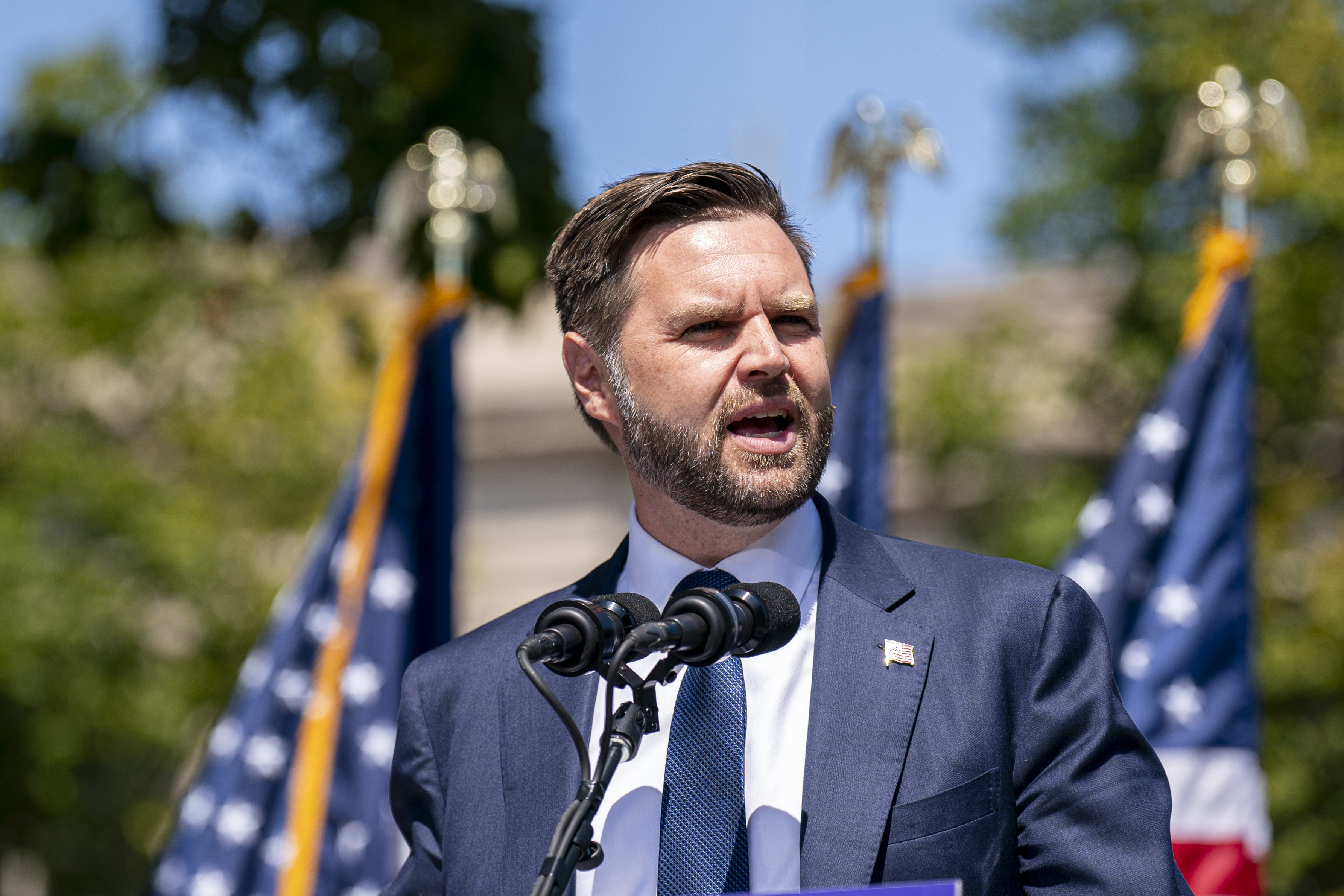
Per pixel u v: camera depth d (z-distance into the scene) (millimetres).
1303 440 45906
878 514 19531
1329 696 43469
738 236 8664
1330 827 42750
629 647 7152
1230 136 20234
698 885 8023
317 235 27359
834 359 19953
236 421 50812
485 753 8953
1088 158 45469
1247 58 43438
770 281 8539
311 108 26406
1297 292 43250
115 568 49875
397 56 25359
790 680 8492
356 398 51875
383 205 22953
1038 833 7922
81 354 49906
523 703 8969
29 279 51344
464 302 21391
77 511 50031
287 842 19594
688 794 8234
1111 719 8102
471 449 73438
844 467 19594
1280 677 42844
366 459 20734
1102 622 8547
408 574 20328
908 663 8211
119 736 48438
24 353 50438
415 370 21031
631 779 8523
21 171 29766
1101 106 46031
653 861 8305
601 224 8930
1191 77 43344
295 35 25875
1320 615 43188
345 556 20422
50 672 47500
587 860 7145
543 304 28906
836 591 8641
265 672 20406
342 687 19906
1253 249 20078
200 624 50344
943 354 49969
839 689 8242
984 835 7797
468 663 9391
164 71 26500
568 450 73125
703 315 8469
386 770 19641
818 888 7723
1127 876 7570
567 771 8594
